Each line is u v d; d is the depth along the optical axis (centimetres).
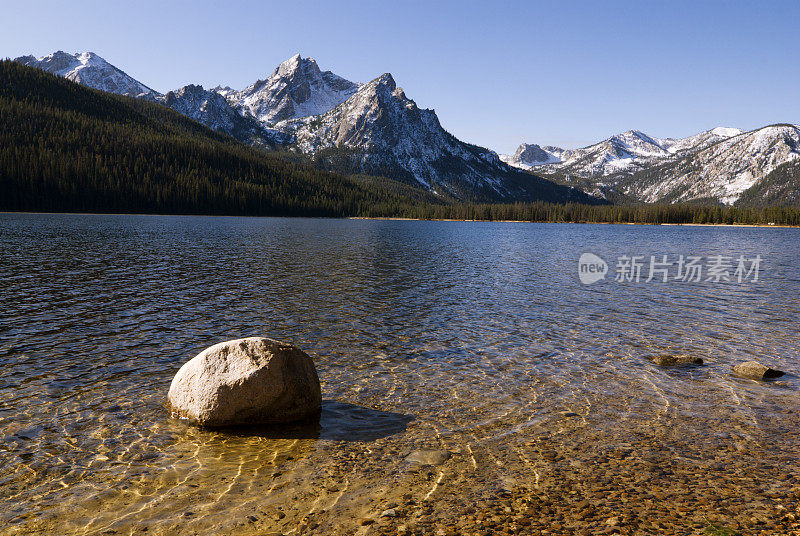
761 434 1070
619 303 2691
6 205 14788
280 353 1129
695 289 3238
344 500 802
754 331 2064
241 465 923
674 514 755
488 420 1142
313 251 5697
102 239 6191
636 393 1325
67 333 1869
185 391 1129
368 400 1270
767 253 6675
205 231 8994
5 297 2481
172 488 840
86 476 876
